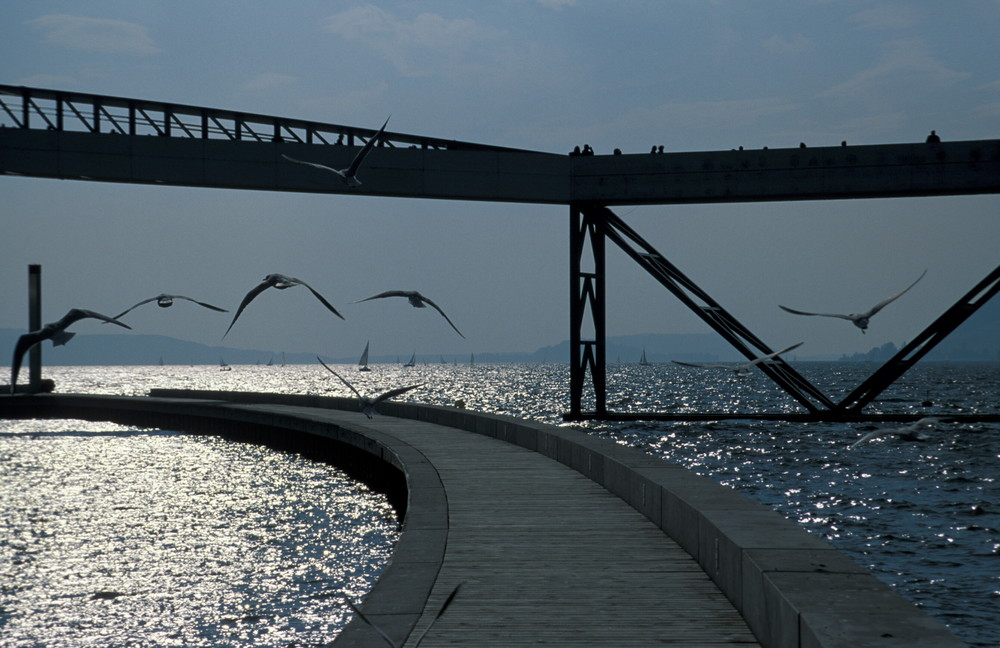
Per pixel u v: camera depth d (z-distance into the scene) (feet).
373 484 119.34
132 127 157.17
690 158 167.73
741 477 137.39
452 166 165.99
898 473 140.87
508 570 44.16
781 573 32.30
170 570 77.46
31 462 154.30
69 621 63.16
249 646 57.31
